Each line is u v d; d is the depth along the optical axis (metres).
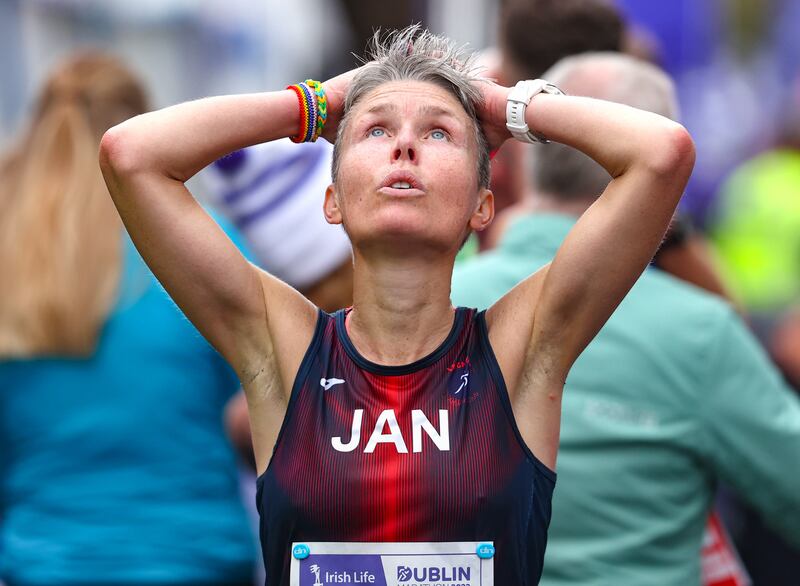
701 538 12.00
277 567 8.75
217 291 9.06
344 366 8.98
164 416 12.86
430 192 8.82
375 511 8.55
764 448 11.74
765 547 16.66
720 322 11.84
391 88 9.14
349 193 8.98
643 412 11.68
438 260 8.98
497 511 8.58
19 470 12.99
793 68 35.22
